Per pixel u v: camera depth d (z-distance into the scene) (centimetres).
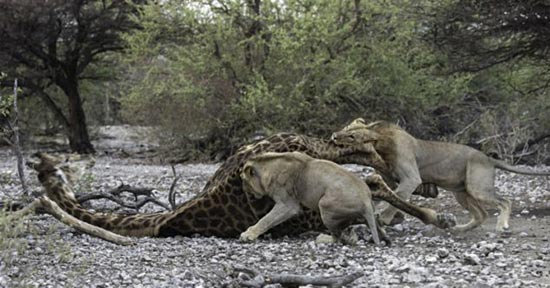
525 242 1098
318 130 2950
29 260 909
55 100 4284
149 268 898
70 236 1111
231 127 3062
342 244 1073
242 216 1139
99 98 5062
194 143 3153
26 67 3672
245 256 987
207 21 2975
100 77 4081
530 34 2006
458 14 1994
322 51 2917
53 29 3497
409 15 2602
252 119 2972
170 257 971
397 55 2973
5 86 3581
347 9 2939
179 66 2998
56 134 4388
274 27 2847
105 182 2169
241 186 1130
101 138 4541
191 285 805
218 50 3017
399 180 1198
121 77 4147
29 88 3703
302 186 1084
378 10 2853
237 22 3003
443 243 1091
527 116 2680
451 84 2978
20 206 1276
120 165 2958
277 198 1094
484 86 3262
